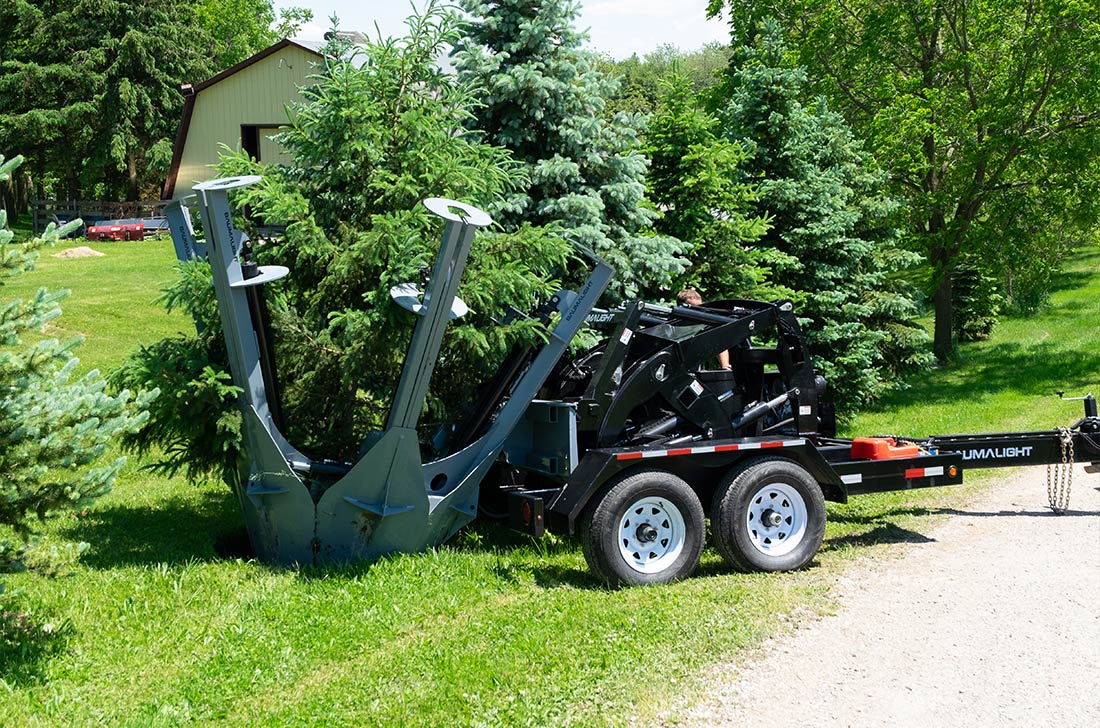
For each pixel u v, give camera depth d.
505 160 8.84
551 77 10.16
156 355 7.74
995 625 6.24
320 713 5.06
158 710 5.03
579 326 7.95
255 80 34.41
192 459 8.13
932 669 5.59
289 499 7.30
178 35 47.78
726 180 12.31
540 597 6.84
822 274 14.51
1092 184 19.89
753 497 7.44
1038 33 19.59
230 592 6.82
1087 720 4.93
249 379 7.11
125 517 9.17
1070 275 34.97
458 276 6.76
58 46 46.00
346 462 8.10
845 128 17.42
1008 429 14.53
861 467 8.12
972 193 20.72
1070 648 5.84
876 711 5.09
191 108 34.78
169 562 7.58
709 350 8.00
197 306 7.70
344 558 7.41
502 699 5.21
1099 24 19.30
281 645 5.90
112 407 5.55
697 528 7.29
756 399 8.49
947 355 23.25
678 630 6.14
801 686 5.39
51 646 5.80
